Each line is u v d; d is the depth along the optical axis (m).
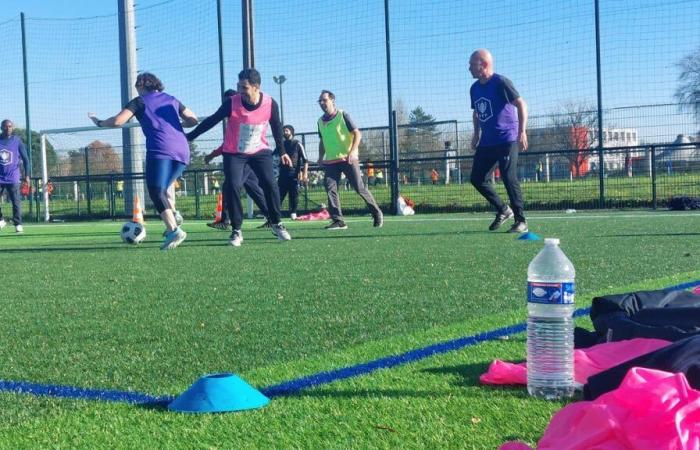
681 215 12.22
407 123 17.64
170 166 7.98
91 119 7.63
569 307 2.23
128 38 19.31
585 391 1.99
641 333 2.56
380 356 2.78
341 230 10.66
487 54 8.72
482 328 3.26
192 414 2.08
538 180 15.99
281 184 14.52
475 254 6.54
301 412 2.09
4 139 12.45
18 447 1.87
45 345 3.12
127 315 3.80
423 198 17.11
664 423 1.44
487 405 2.13
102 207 19.77
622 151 15.23
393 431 1.92
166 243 8.05
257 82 8.16
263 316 3.68
